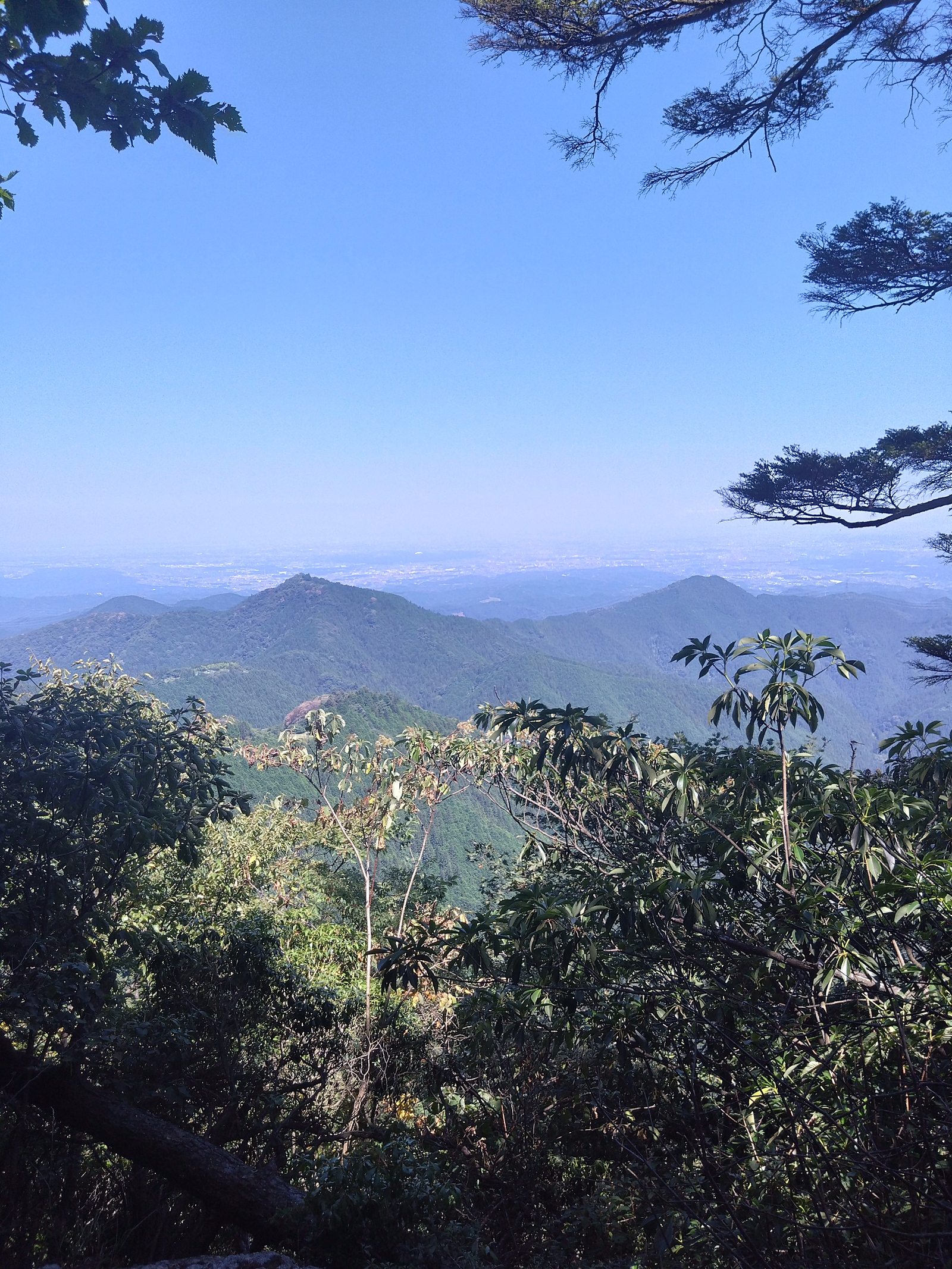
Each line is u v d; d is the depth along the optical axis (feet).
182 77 5.73
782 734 10.19
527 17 19.72
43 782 10.00
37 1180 9.65
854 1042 8.07
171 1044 11.10
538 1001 9.27
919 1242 6.54
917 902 8.14
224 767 12.86
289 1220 8.93
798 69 21.71
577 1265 8.57
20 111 5.74
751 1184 7.81
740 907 10.86
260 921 14.47
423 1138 11.49
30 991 9.48
